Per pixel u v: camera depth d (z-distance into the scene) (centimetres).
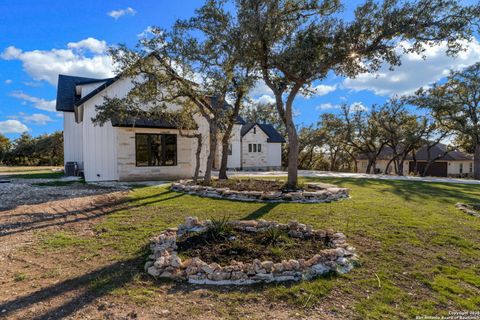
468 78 2022
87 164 1312
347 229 524
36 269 357
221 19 973
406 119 2350
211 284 317
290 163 967
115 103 1084
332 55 846
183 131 1474
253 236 450
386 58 839
